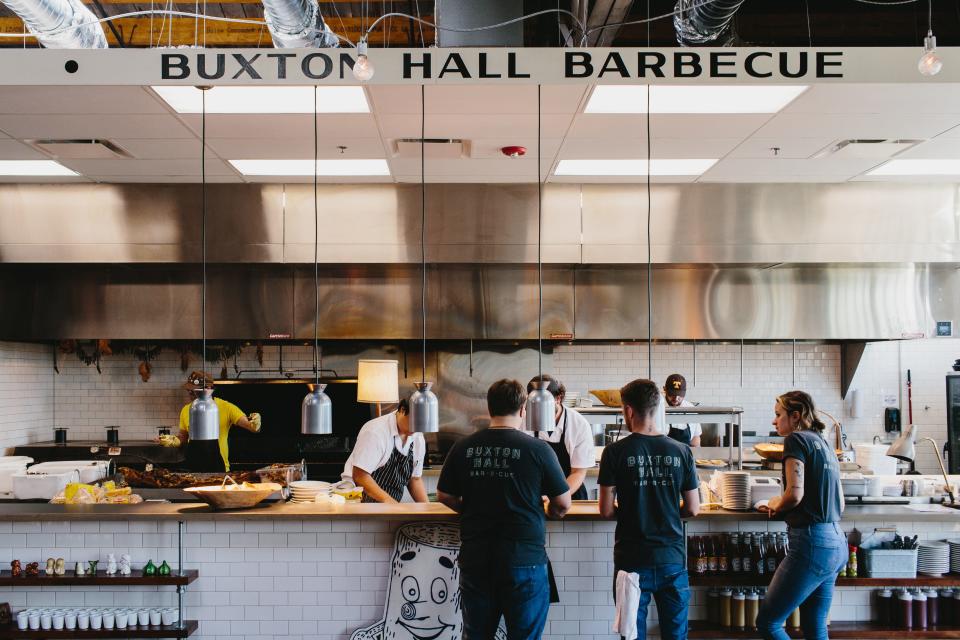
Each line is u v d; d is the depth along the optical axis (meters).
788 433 4.00
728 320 7.00
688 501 3.68
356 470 4.55
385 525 4.13
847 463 5.68
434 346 7.24
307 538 4.14
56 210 6.46
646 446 3.62
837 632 4.14
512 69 3.88
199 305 6.89
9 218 6.45
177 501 4.86
